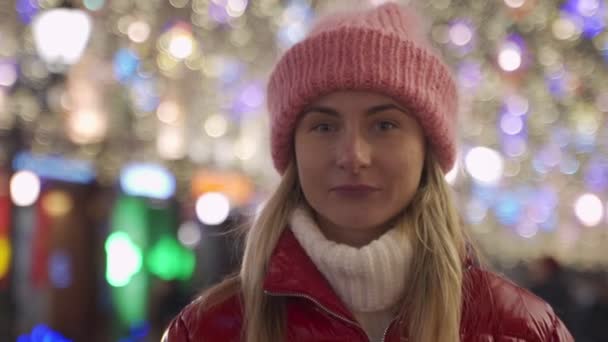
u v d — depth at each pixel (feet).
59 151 22.90
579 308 21.13
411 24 5.52
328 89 4.96
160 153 28.30
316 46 5.08
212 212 30.76
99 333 25.89
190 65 25.84
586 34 27.78
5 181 21.08
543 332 5.06
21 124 21.17
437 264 4.98
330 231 5.18
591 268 45.83
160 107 27.02
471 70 27.32
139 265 28.60
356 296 4.93
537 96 31.07
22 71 20.11
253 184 30.66
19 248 21.90
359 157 4.79
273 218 5.36
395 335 4.91
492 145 33.27
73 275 24.63
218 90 28.19
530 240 46.29
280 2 25.13
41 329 22.39
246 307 5.13
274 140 5.40
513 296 5.16
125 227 27.55
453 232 5.24
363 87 4.91
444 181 5.32
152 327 29.35
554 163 37.91
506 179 39.75
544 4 26.11
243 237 6.55
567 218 45.78
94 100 23.56
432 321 4.87
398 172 4.91
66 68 20.95
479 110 30.60
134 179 27.04
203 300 5.35
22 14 18.85
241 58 26.66
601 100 31.91
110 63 23.49
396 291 4.97
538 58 28.25
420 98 5.00
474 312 5.03
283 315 5.06
